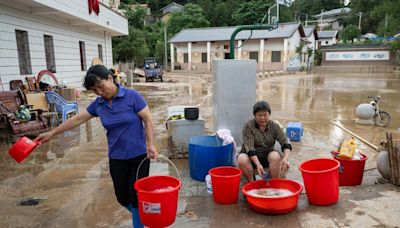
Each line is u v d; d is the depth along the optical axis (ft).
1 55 30.71
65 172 16.20
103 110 9.32
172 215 8.95
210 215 11.37
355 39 169.07
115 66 89.45
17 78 33.14
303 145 20.76
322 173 11.29
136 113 9.39
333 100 43.14
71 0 40.09
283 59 115.75
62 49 45.06
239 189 13.43
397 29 115.55
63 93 32.86
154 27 191.31
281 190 12.14
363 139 22.21
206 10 184.65
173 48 133.69
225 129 16.26
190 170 15.08
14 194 13.65
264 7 156.15
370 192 12.73
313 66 129.18
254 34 119.03
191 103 40.47
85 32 54.44
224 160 14.58
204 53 128.26
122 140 9.34
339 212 11.16
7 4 31.58
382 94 49.37
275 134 13.33
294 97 46.55
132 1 213.66
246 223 10.71
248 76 17.08
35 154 19.25
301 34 127.34
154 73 80.89
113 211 12.05
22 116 22.88
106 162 17.69
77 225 11.09
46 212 12.03
